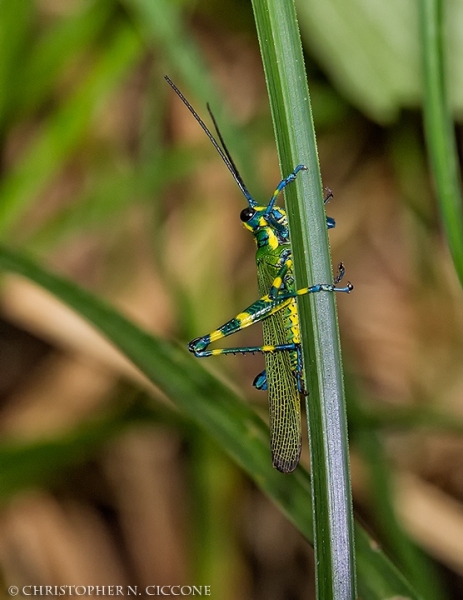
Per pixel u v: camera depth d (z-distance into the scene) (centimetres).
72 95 35
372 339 37
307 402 27
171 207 36
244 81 37
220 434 29
